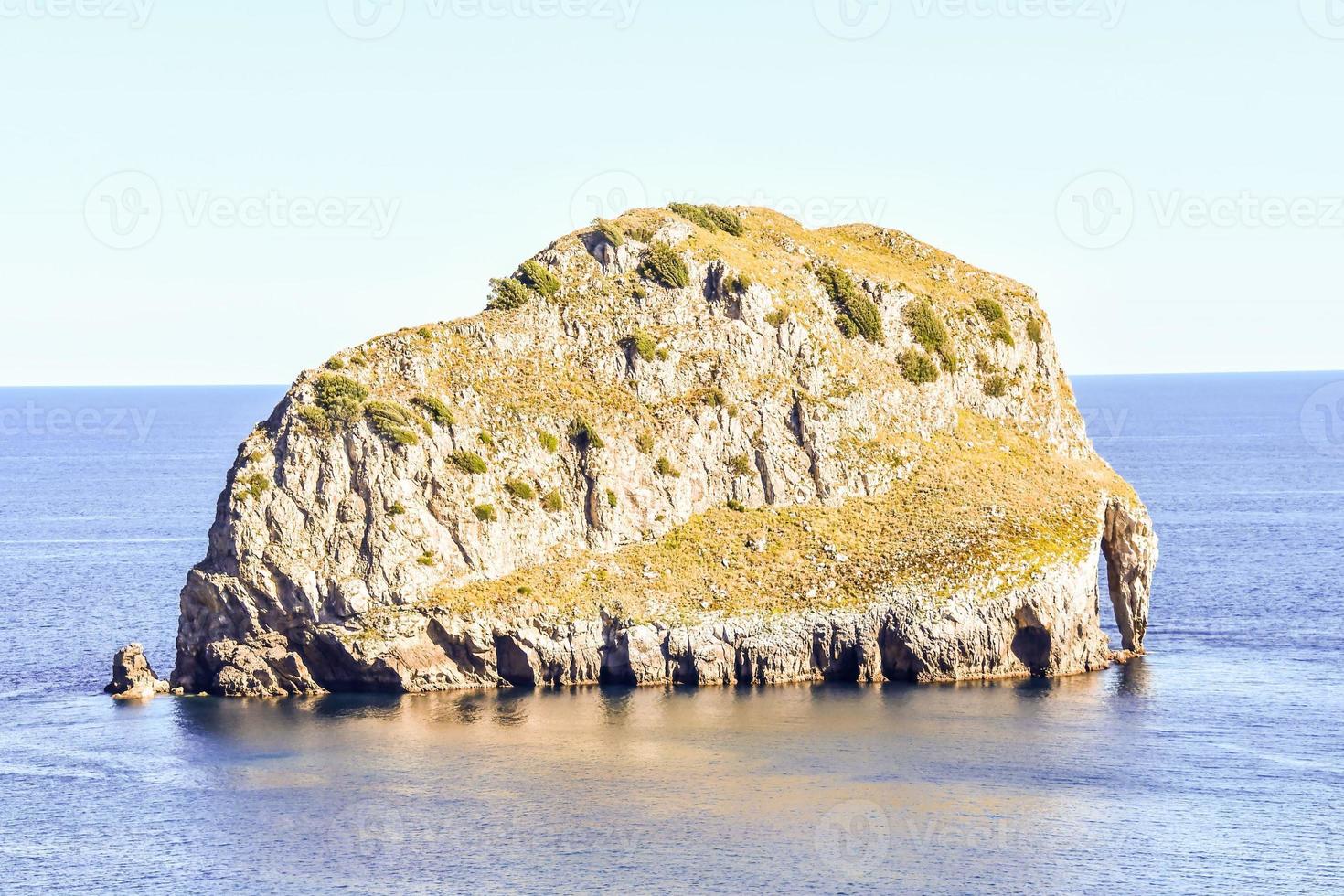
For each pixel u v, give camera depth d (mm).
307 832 104312
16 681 147000
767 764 117062
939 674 141875
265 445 142500
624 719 128875
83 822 106750
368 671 138000
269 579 138375
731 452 158250
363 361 149875
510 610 140500
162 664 157125
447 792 111500
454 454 146250
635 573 146750
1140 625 156125
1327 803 109562
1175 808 108500
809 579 147250
